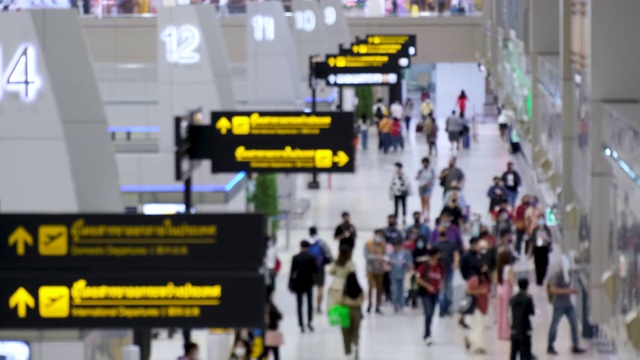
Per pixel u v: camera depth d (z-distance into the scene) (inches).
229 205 1246.3
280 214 1616.6
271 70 1653.5
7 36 792.3
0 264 581.9
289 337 1151.0
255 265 580.4
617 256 959.0
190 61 1268.5
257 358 985.5
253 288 578.9
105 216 581.3
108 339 800.9
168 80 1272.1
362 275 1392.7
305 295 1309.1
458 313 1227.9
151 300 581.3
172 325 581.3
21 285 580.4
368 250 1235.9
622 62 1063.6
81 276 580.4
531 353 1036.5
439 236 1298.0
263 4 1652.3
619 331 939.3
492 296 1232.2
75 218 581.6
